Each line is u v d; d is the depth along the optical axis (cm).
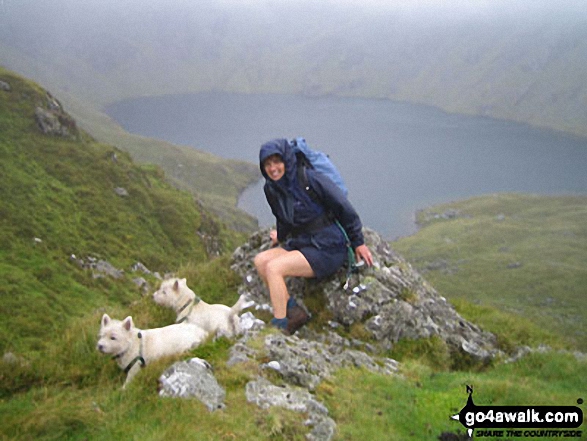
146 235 5212
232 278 489
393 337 409
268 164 346
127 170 6103
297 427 245
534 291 6028
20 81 6162
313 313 418
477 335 464
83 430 245
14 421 248
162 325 394
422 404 293
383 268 445
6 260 3522
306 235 364
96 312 415
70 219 4662
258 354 303
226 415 245
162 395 258
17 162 5078
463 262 7356
